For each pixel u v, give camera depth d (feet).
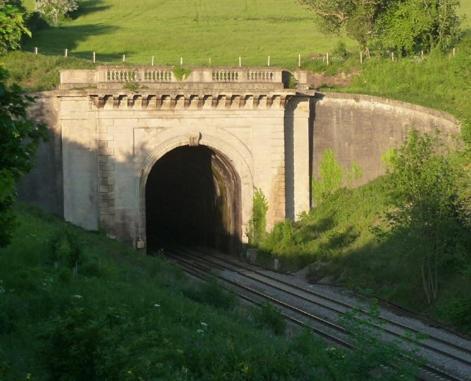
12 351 90.68
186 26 447.42
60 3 463.01
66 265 138.41
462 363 127.34
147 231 313.12
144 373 82.84
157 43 398.83
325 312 163.94
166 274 176.14
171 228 306.96
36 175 219.61
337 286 189.78
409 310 165.48
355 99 237.66
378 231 186.60
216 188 258.37
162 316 116.16
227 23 455.63
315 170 237.25
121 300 121.60
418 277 172.65
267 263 220.23
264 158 229.04
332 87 281.54
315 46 385.29
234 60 354.54
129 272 154.81
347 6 301.43
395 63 277.23
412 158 168.14
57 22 457.68
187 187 283.38
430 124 233.14
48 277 123.65
